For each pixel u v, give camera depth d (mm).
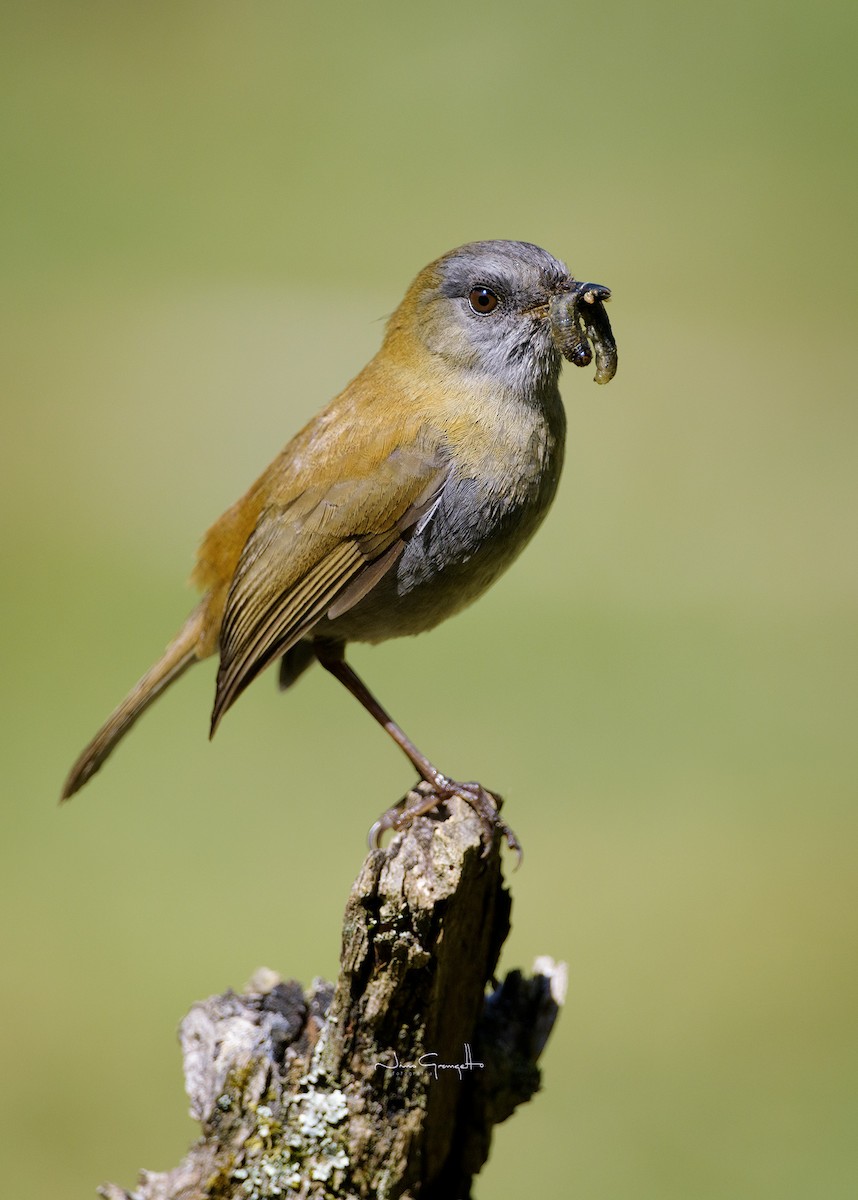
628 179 22906
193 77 26297
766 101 25172
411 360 6547
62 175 23344
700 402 17375
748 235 20859
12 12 28281
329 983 5234
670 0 28703
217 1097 4934
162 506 16094
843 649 13469
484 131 24422
